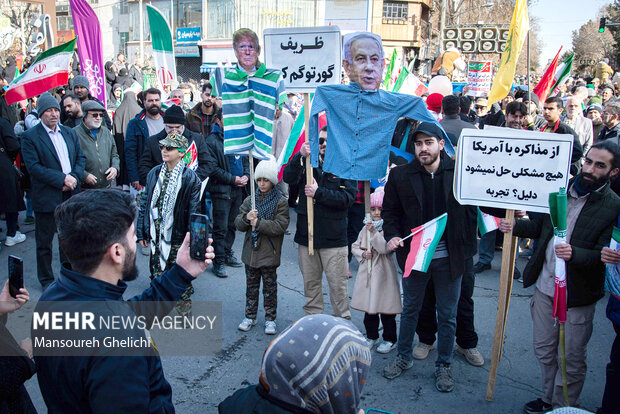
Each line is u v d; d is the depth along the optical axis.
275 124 7.29
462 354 4.23
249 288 4.52
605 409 3.18
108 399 1.47
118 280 1.73
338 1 34.34
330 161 4.02
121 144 7.06
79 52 7.07
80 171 5.35
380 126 3.95
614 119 6.99
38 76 6.06
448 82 7.37
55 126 5.16
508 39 5.74
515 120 5.55
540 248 3.30
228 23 33.78
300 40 4.25
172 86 8.87
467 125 5.79
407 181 3.63
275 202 4.43
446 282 3.60
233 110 4.37
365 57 3.89
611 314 3.07
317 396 1.38
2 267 5.77
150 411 1.59
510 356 4.23
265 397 1.49
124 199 1.72
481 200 3.37
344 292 4.32
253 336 4.46
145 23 38.09
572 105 7.21
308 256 4.30
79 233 1.60
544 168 3.18
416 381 3.82
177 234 4.32
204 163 5.46
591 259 2.96
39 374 1.63
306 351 1.40
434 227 3.42
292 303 5.19
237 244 7.16
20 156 6.51
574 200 3.17
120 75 13.20
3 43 13.27
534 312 3.35
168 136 4.29
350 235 6.19
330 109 4.04
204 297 5.25
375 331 4.27
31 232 7.11
